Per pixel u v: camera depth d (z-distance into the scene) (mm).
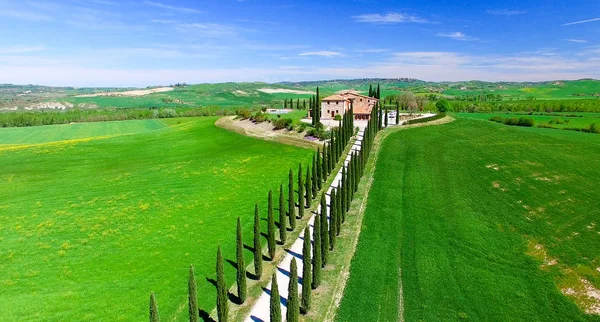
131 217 55656
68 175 76750
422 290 38312
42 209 58750
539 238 46938
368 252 45219
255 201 61156
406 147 88375
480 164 74875
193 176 74062
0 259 44719
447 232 49750
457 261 43281
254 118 121688
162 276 41094
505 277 40094
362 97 133125
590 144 89125
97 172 78812
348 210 56031
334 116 121688
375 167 74625
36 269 42688
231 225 53000
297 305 31688
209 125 128250
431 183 66562
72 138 138500
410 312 35156
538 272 40625
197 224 53281
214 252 45969
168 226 52688
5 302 36969
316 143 92562
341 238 48375
